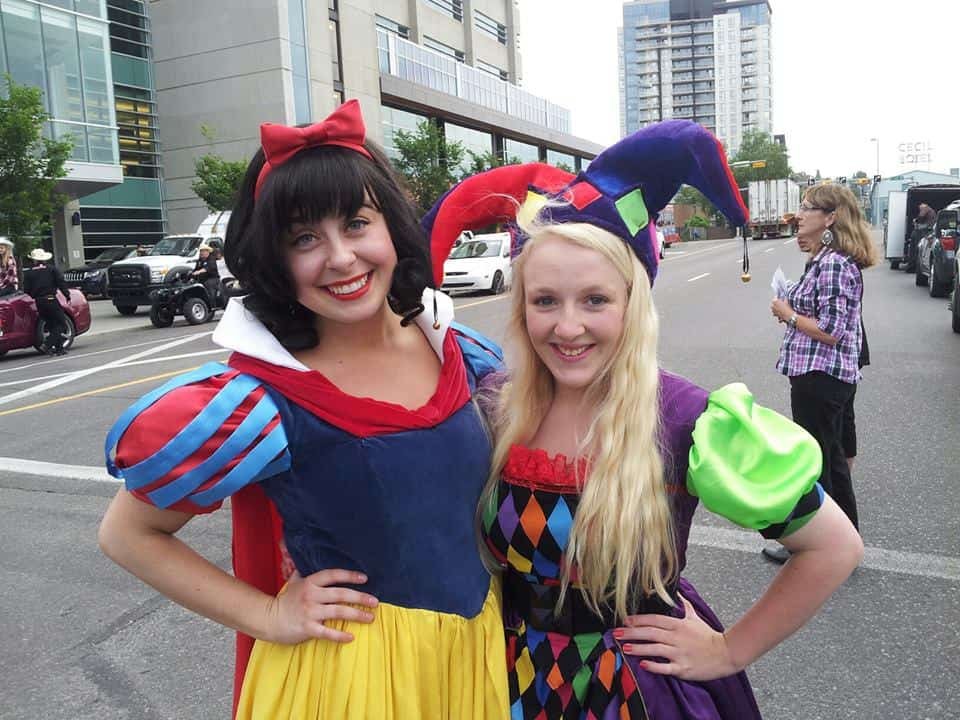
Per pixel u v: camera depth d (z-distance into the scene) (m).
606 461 1.35
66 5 23.34
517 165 1.59
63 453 6.25
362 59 34.47
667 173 1.39
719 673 1.38
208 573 1.33
